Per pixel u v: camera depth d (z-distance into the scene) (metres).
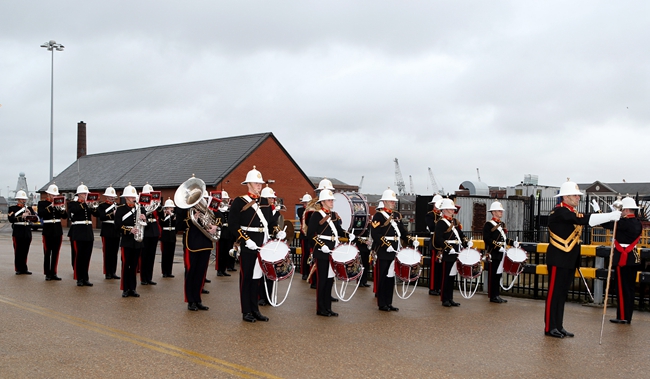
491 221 12.57
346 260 10.42
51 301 11.11
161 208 15.43
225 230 16.20
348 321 10.06
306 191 47.09
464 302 12.55
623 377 6.97
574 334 9.31
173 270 17.50
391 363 7.29
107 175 54.50
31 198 61.84
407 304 12.16
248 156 43.50
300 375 6.68
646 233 15.83
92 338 8.18
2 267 16.72
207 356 7.38
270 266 9.62
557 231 9.28
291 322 9.81
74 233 13.37
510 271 12.37
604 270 12.09
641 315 11.24
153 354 7.39
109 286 13.48
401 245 12.24
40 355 7.27
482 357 7.72
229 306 11.22
